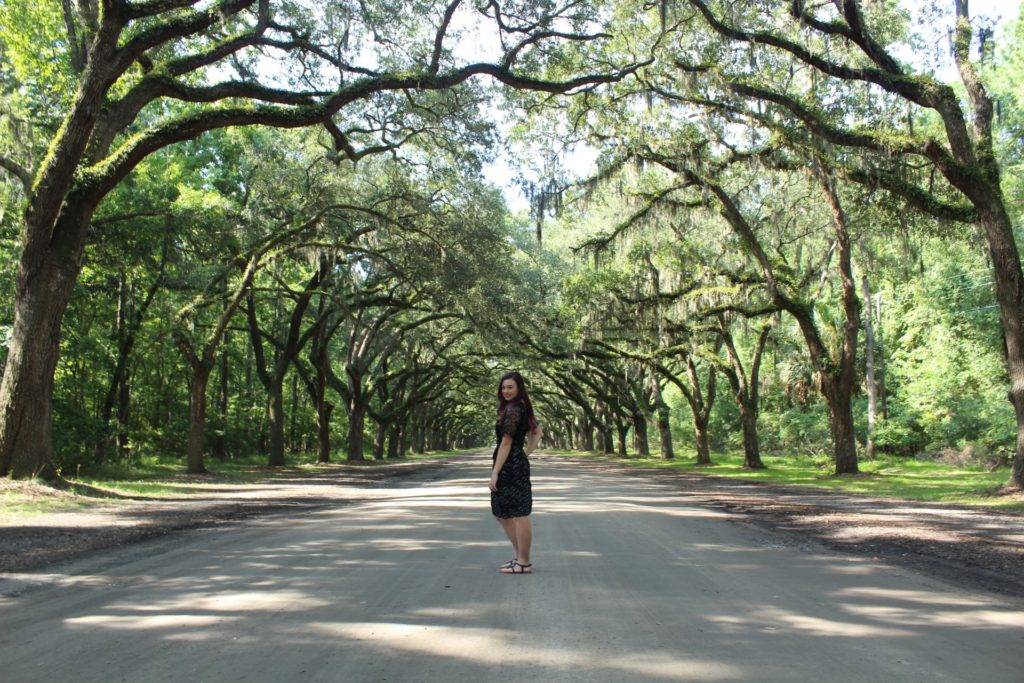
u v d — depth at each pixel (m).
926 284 36.34
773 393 57.12
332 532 10.17
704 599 5.98
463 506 14.35
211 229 26.00
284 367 35.75
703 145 25.00
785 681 3.97
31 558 7.89
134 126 26.58
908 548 9.17
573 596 6.02
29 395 15.62
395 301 37.69
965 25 18.52
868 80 19.56
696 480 27.31
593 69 23.38
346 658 4.32
